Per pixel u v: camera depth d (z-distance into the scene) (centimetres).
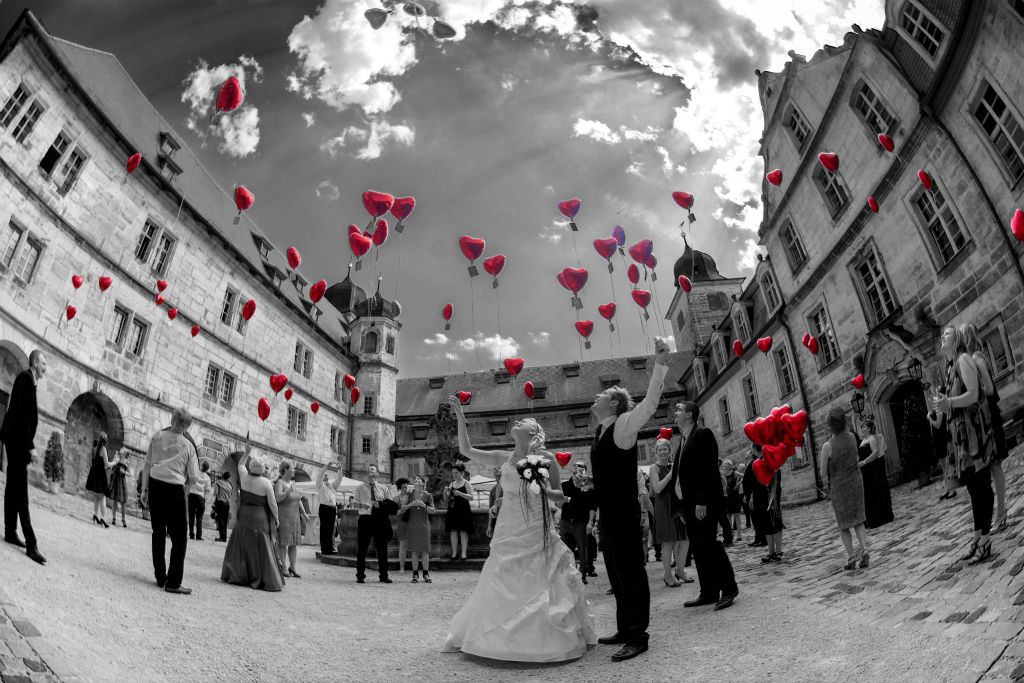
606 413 466
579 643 430
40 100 1750
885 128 1648
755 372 2697
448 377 4816
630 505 439
